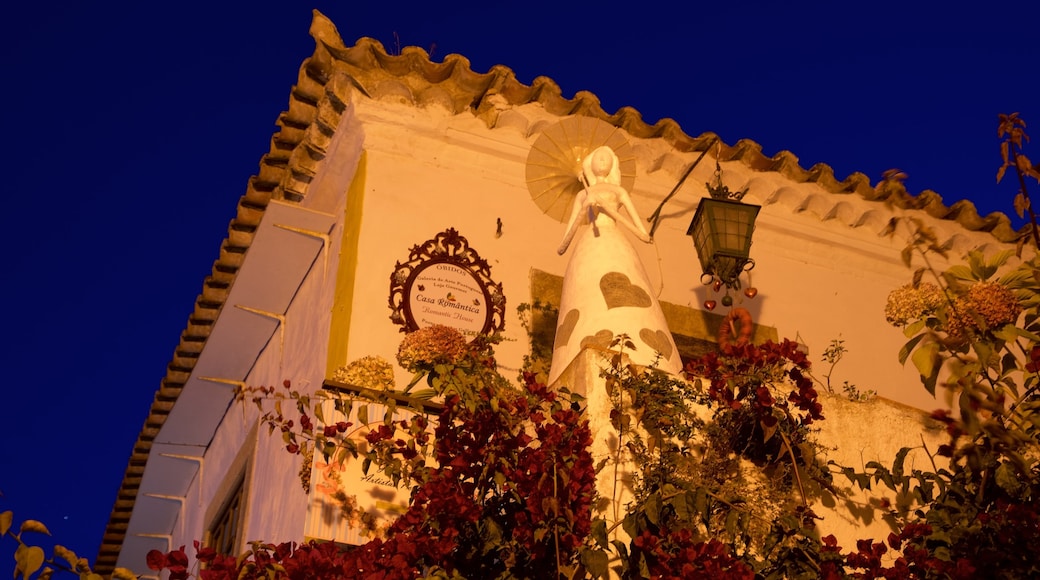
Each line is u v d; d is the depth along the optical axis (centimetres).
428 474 633
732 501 585
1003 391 571
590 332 723
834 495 644
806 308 989
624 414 623
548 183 868
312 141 903
